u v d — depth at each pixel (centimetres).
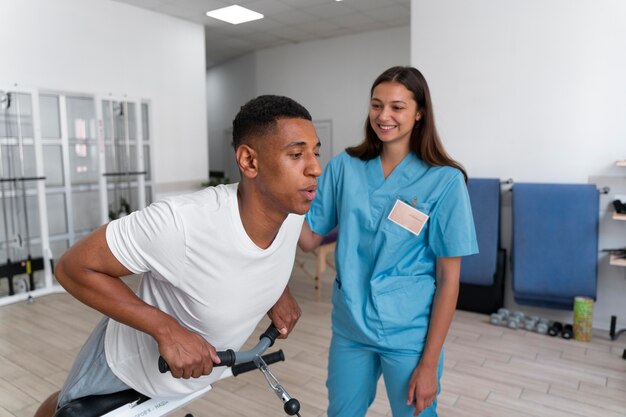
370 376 156
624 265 324
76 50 475
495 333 341
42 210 430
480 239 371
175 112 582
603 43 333
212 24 612
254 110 85
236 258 92
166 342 88
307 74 731
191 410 235
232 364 101
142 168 527
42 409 135
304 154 85
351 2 536
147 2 516
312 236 165
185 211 86
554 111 355
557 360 297
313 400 246
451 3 386
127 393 121
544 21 350
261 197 89
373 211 150
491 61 374
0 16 418
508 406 242
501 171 381
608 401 247
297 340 326
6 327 350
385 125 140
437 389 140
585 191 339
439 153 146
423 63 404
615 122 335
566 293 343
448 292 140
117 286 90
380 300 143
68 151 470
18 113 435
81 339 327
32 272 424
